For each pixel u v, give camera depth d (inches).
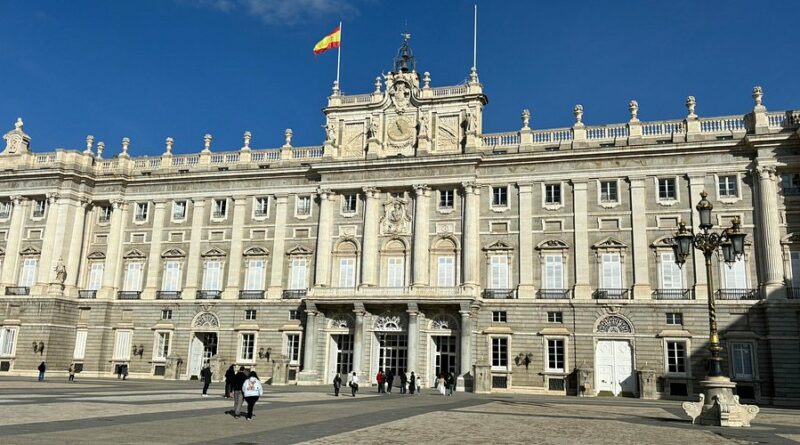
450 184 2386.8
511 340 2218.3
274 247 2554.1
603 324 2148.1
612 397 2054.6
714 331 1109.7
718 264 2091.5
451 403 1556.3
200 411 1089.4
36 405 1096.8
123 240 2743.6
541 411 1350.9
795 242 2023.9
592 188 2262.6
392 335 2354.8
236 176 2642.7
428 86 2506.2
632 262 2171.5
